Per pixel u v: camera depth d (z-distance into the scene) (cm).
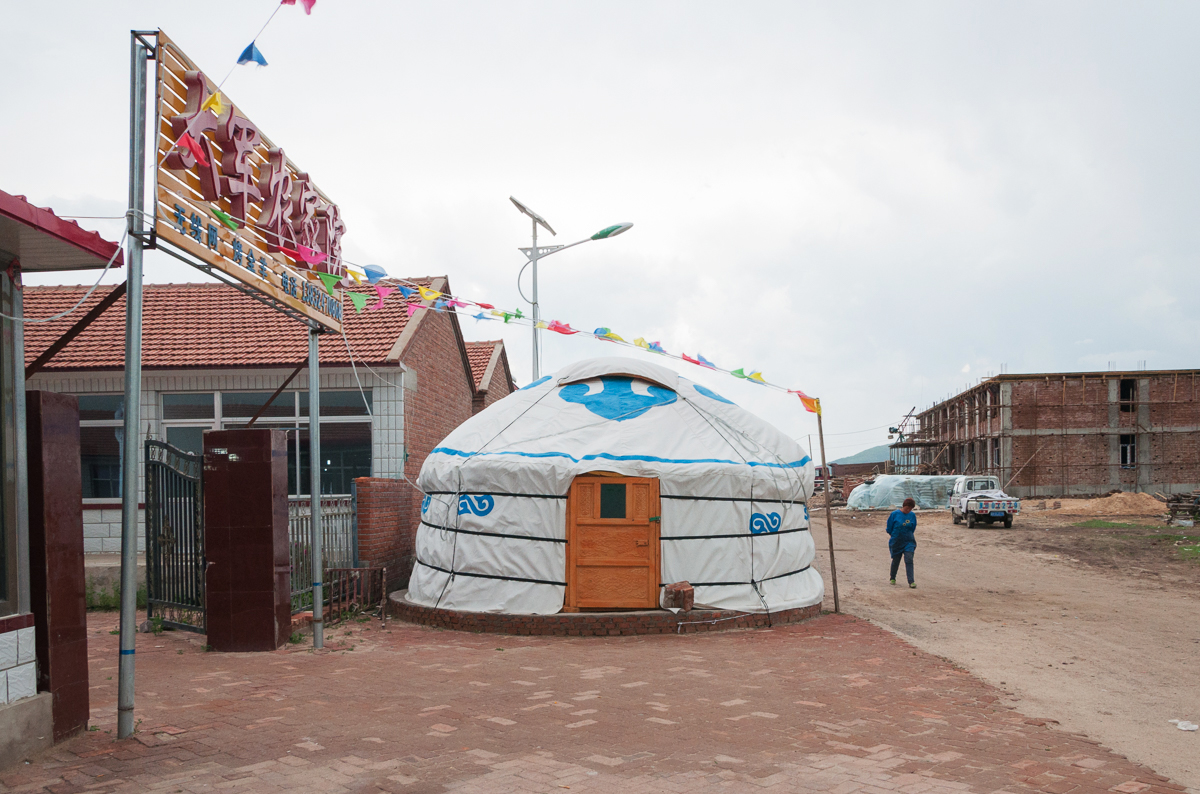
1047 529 2675
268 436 845
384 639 920
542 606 988
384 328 1416
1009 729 573
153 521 964
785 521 1100
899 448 5659
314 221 820
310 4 488
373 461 1321
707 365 1023
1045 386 4162
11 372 480
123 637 516
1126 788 455
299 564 994
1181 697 704
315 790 427
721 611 992
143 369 1284
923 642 920
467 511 1038
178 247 559
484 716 577
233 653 822
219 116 617
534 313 1692
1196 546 2059
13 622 469
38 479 494
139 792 423
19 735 467
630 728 552
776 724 568
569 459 1012
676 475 1009
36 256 497
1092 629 1032
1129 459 4169
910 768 475
